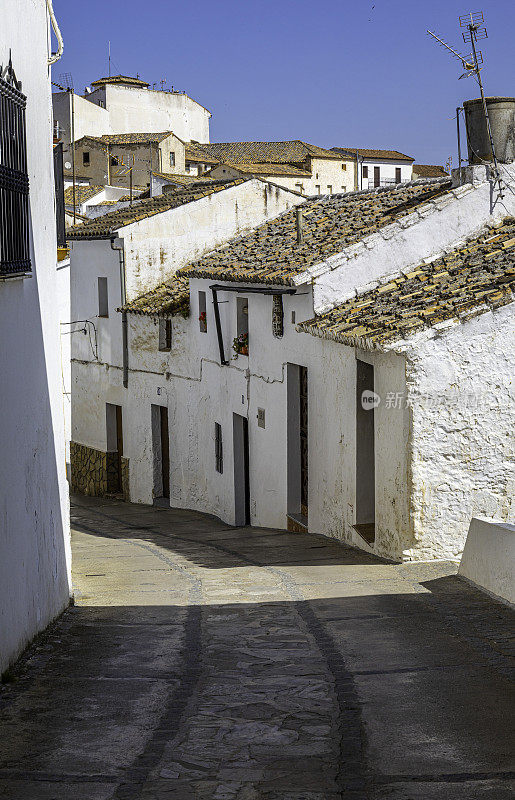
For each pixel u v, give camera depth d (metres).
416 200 18.19
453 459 12.60
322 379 15.84
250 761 5.57
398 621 9.31
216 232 26.28
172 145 60.75
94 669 7.84
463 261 15.37
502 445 12.73
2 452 7.66
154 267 25.62
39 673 7.70
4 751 5.77
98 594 11.95
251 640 8.83
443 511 12.64
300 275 15.71
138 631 9.38
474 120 16.77
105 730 6.18
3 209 7.76
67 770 5.44
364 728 6.12
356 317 14.15
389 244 15.98
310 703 6.73
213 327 21.31
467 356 12.52
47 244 10.26
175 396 23.62
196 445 23.03
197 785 5.20
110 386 26.58
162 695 7.02
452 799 4.91
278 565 13.63
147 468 25.19
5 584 7.52
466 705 6.52
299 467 17.84
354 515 14.72
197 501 23.25
